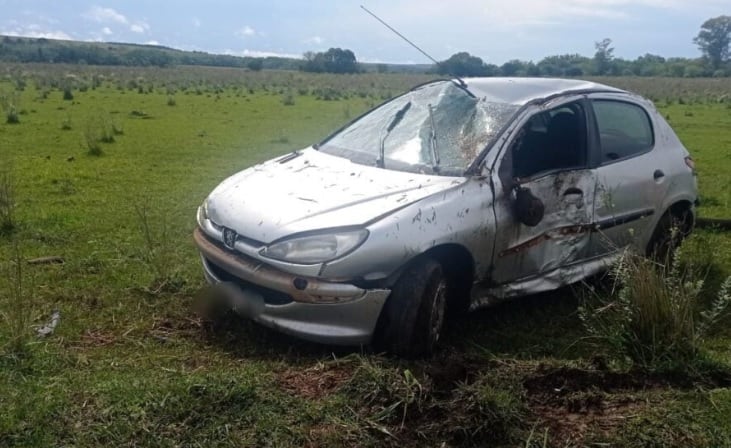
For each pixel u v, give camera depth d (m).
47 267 5.95
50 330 4.50
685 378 4.08
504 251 4.73
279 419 3.40
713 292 5.95
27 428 3.23
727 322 5.27
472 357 4.25
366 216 4.13
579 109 5.45
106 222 7.74
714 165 13.79
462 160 4.77
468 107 5.26
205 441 3.22
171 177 11.09
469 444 3.37
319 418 3.45
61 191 9.56
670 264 5.89
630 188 5.62
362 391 3.62
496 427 3.43
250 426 3.35
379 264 4.07
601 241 5.46
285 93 38.31
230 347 4.41
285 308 4.12
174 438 3.22
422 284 4.21
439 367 3.99
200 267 6.00
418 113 5.43
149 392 3.51
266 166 5.16
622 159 5.64
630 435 3.49
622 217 5.61
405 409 3.51
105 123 17.75
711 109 30.59
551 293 5.72
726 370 4.14
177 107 25.69
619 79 60.34
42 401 3.44
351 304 4.05
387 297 4.15
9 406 3.38
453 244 4.38
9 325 4.28
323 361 4.08
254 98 33.28
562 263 5.20
